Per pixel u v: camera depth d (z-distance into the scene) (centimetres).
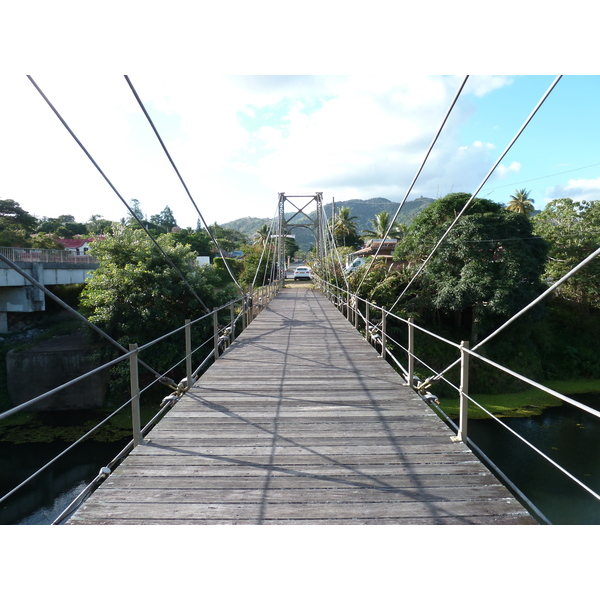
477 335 1880
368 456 344
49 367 1519
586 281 2108
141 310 1435
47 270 1975
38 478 1070
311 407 463
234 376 588
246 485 298
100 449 1212
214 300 1628
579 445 1215
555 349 2064
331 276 2094
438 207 1830
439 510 266
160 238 1686
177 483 301
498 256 1709
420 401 483
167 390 1559
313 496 283
